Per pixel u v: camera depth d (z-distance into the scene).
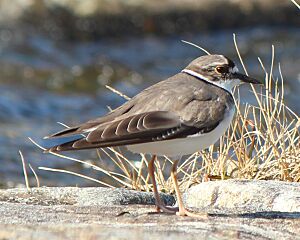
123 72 25.31
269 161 12.50
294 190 10.88
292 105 21.62
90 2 28.27
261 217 9.76
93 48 27.19
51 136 9.23
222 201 10.98
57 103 22.05
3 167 16.72
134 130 9.15
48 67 25.16
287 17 29.50
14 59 25.36
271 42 27.91
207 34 28.86
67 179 16.02
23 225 8.77
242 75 10.11
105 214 9.70
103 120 9.38
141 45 27.80
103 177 15.95
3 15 27.39
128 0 28.83
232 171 12.50
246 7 29.41
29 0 27.72
